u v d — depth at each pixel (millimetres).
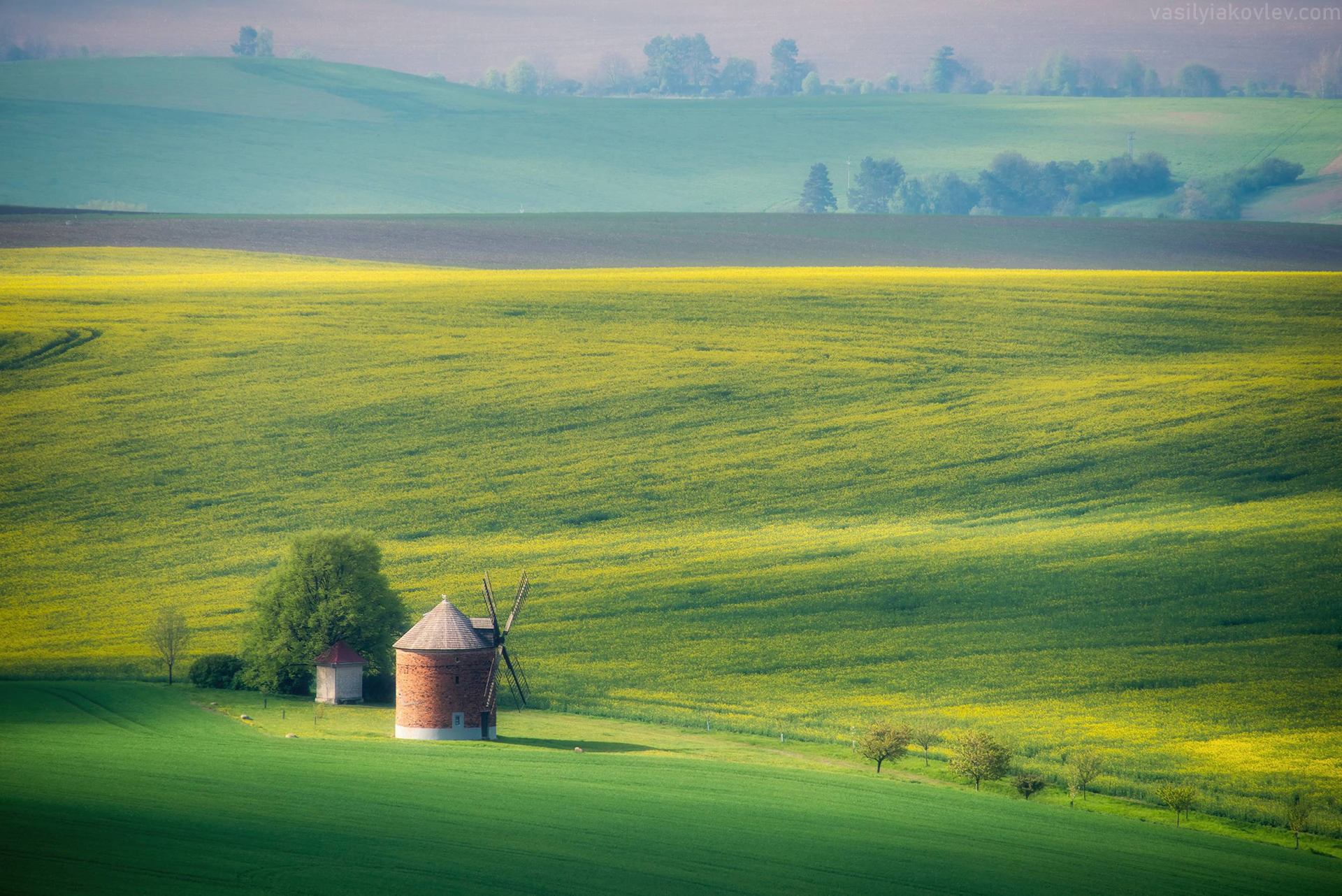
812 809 153500
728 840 136375
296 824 130375
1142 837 155125
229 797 139750
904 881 127688
